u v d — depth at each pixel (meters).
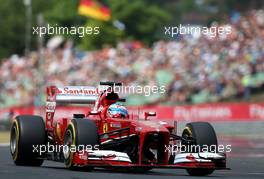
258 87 143.75
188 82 149.12
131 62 159.12
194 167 38.75
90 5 174.00
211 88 146.25
